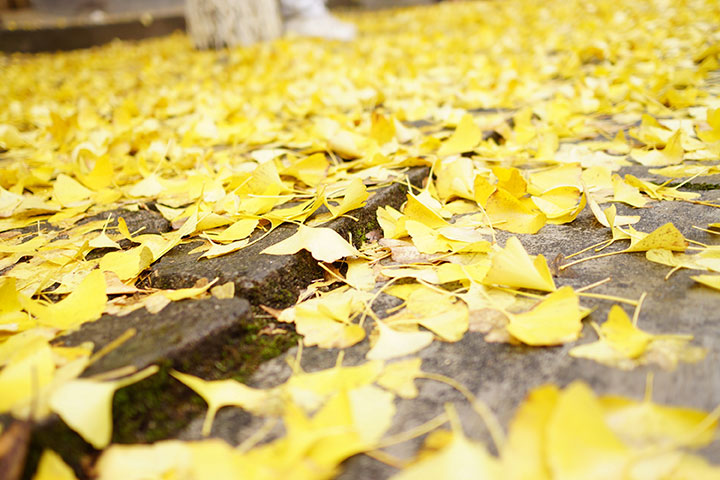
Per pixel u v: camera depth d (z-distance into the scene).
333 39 3.04
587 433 0.41
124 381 0.48
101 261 0.67
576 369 0.50
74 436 0.47
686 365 0.49
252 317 0.58
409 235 0.70
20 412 0.46
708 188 0.76
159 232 0.77
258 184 0.77
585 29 2.49
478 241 0.63
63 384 0.48
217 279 0.62
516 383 0.50
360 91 1.52
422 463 0.40
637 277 0.60
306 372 0.53
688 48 1.79
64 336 0.55
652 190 0.74
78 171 0.96
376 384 0.51
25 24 4.18
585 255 0.65
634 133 0.92
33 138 1.37
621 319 0.52
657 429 0.43
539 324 0.53
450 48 2.46
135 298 0.61
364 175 0.83
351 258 0.67
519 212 0.70
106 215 0.83
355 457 0.45
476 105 1.31
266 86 1.88
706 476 0.41
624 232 0.65
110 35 4.17
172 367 0.51
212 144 1.18
